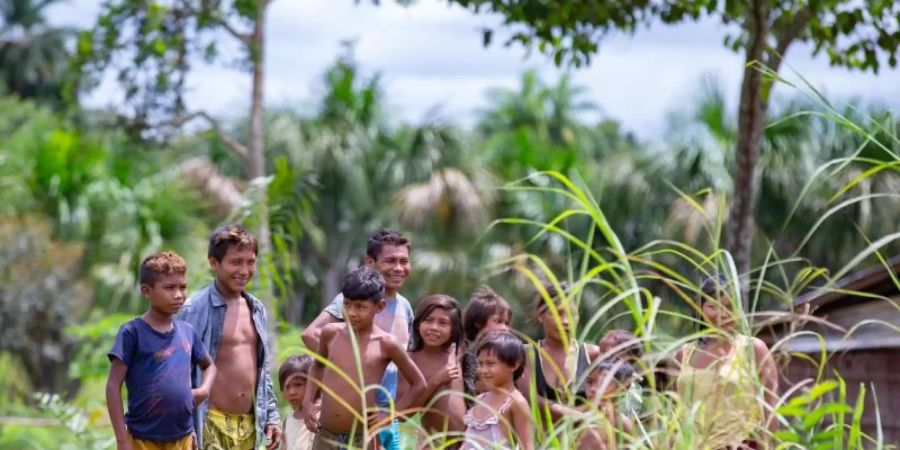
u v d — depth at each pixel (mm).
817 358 17719
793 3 19688
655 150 39812
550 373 11102
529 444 9352
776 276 32906
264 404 11438
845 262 35844
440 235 44500
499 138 50250
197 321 11078
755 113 19188
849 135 36156
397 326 11836
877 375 17312
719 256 8672
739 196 19328
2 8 89188
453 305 11523
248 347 11289
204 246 41500
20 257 41094
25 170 41875
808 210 35781
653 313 8172
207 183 48781
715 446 8453
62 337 41281
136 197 41406
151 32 30172
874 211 34906
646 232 38750
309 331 11727
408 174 51500
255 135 30938
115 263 41375
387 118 54625
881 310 17391
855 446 8648
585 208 8695
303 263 54156
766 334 17938
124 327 10352
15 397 32844
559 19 19203
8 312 40656
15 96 67250
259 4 30047
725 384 8359
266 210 20281
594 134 67500
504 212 44156
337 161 52062
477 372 11453
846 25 18766
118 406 10164
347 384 10867
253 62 30703
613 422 9047
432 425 11367
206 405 10992
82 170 41719
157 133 31141
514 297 39125
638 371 10953
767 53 19656
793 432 8414
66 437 24141
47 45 86500
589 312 25047
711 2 19094
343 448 10992
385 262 11828
